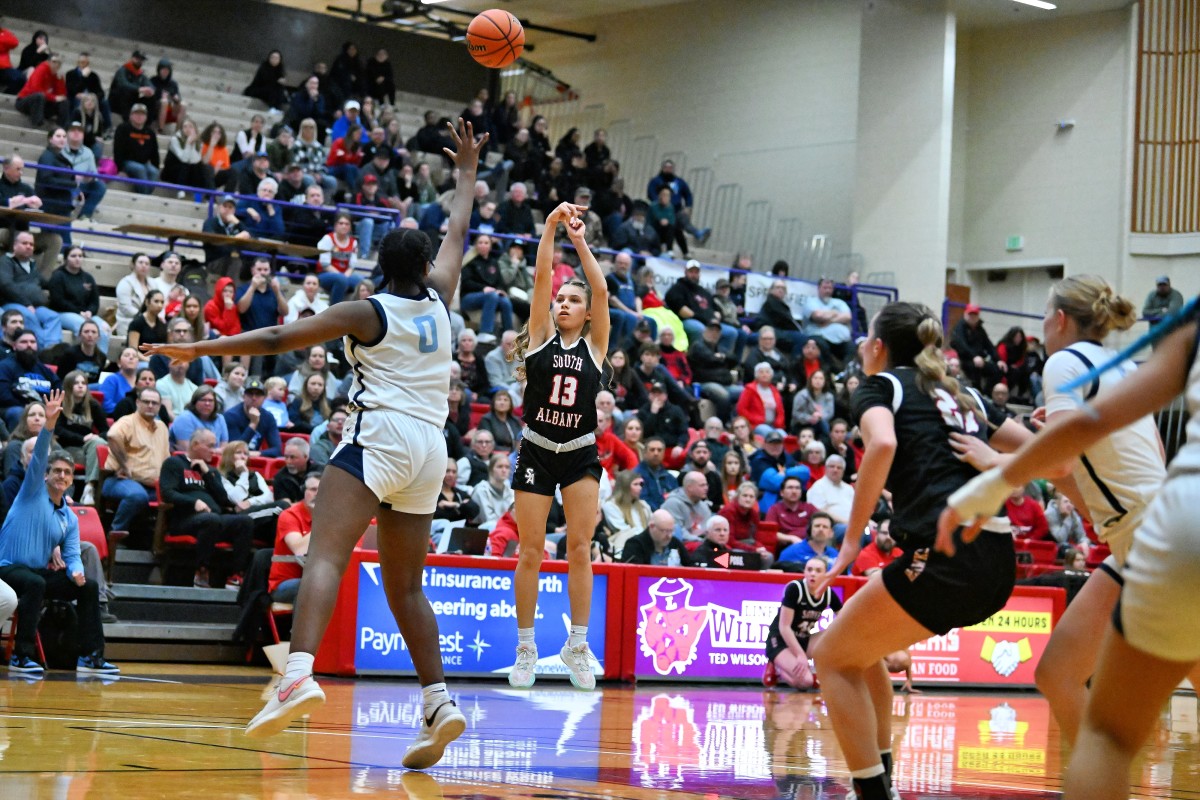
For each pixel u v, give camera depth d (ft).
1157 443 17.28
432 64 100.22
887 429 15.75
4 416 45.47
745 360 71.41
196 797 14.28
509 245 73.72
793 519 53.06
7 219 56.70
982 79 94.84
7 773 15.48
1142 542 10.27
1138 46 87.35
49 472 36.52
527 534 28.48
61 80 73.56
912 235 85.05
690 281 73.05
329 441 48.14
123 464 44.29
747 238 97.19
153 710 25.00
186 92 83.30
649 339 65.77
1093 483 17.25
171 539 43.45
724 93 100.01
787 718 31.53
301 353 56.08
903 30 86.43
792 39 95.91
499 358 60.64
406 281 18.75
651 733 26.09
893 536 15.98
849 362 72.13
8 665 36.06
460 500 47.73
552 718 28.37
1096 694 11.11
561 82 107.65
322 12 104.37
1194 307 10.48
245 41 92.73
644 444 57.36
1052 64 91.45
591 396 28.04
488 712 29.19
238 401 51.83
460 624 38.88
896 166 86.17
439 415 18.57
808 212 94.02
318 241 69.10
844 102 92.84
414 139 84.38
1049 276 91.86
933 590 15.38
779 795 17.65
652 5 103.76
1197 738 32.68
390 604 18.76
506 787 16.88
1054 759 25.31
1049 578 52.70
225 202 63.10
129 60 78.28
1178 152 86.79
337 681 36.06
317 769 17.58
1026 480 10.91
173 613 42.98
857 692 15.94
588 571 28.86
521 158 84.89
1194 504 9.87
